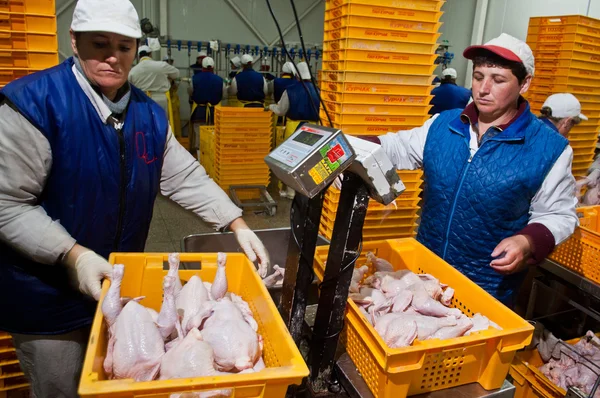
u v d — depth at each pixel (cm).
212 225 175
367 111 266
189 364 102
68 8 750
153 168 165
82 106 143
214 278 152
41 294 153
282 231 236
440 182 185
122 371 105
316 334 126
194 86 707
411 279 165
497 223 173
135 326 109
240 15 876
